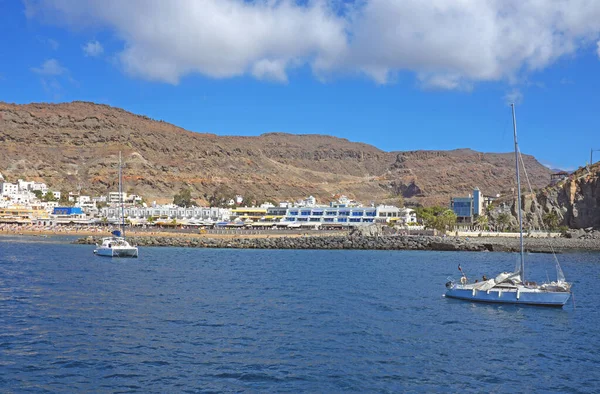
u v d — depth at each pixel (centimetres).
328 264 11331
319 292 7119
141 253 13988
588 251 17262
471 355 4250
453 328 5156
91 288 7131
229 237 18775
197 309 5769
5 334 4544
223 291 7081
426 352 4300
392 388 3484
